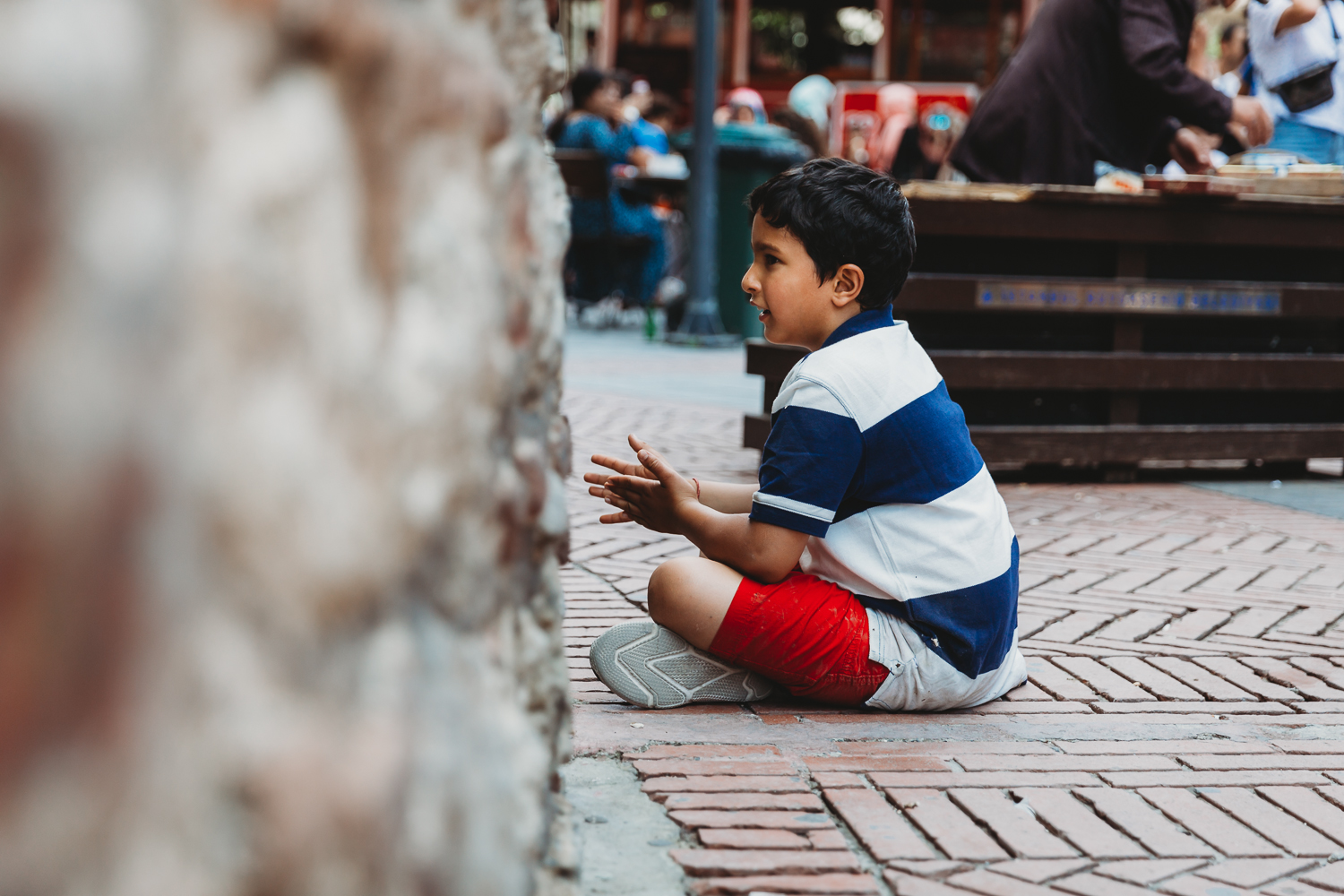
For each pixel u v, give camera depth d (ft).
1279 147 21.39
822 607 7.09
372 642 2.34
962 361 15.57
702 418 20.30
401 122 2.32
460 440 2.63
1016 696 7.80
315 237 2.07
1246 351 16.98
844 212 7.16
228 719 1.92
